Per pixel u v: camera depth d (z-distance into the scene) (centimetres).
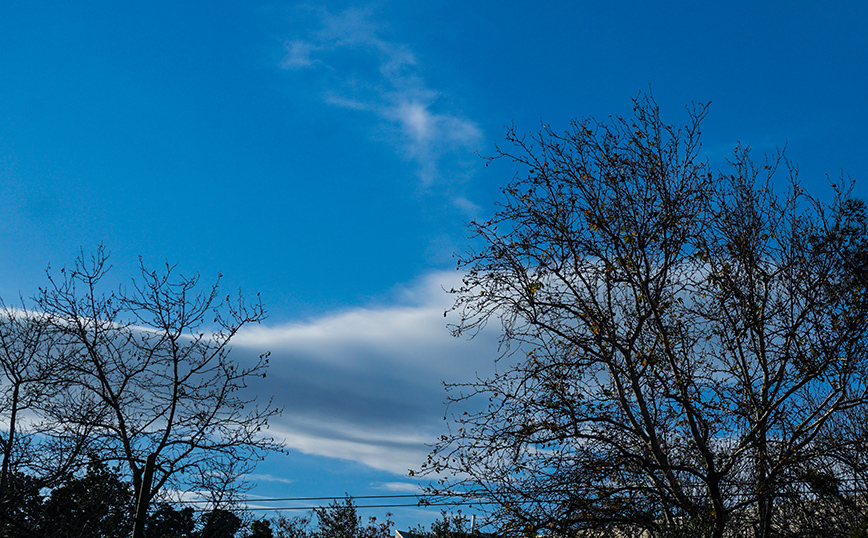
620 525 1446
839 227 1452
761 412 1421
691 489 1452
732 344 1534
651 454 1463
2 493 1834
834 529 1388
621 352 1481
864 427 1416
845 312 1392
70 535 1975
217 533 2061
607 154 1528
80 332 1956
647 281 1469
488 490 1448
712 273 1500
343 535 3083
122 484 2017
